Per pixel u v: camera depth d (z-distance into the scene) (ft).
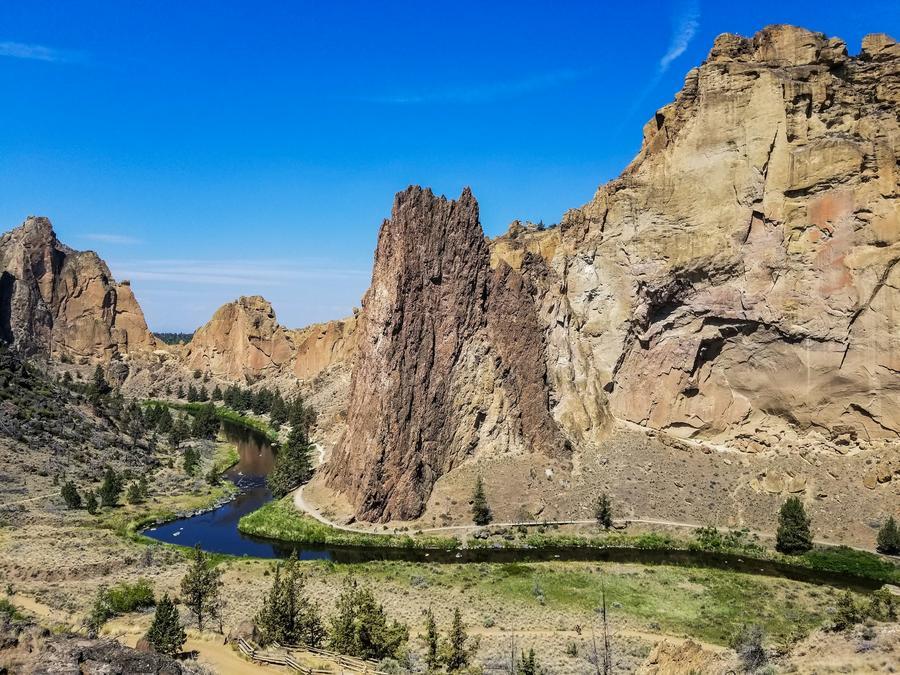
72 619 171.01
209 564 258.78
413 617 205.36
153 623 142.82
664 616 210.59
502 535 301.22
